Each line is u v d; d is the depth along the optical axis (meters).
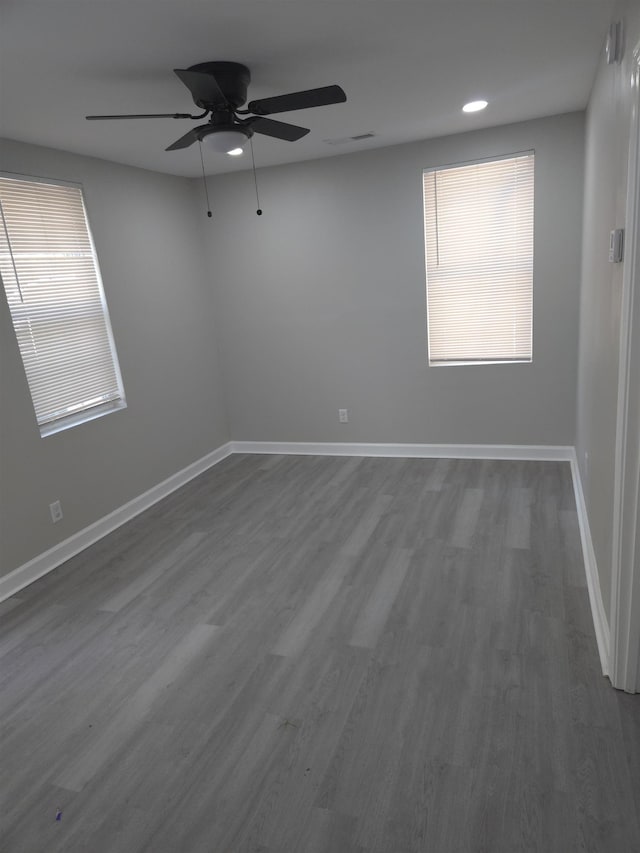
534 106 3.66
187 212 4.95
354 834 1.71
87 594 3.22
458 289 4.59
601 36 2.47
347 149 4.39
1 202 3.24
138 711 2.29
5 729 2.25
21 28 2.00
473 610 2.76
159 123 3.22
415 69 2.74
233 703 2.29
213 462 5.37
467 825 1.70
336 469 4.94
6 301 3.25
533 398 4.59
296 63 2.57
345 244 4.77
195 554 3.60
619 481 1.97
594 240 3.07
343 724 2.13
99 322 3.97
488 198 4.32
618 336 2.09
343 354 5.05
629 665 2.11
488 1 2.08
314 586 3.10
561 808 1.72
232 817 1.79
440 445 4.97
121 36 2.14
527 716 2.09
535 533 3.46
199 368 5.14
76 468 3.77
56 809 1.88
